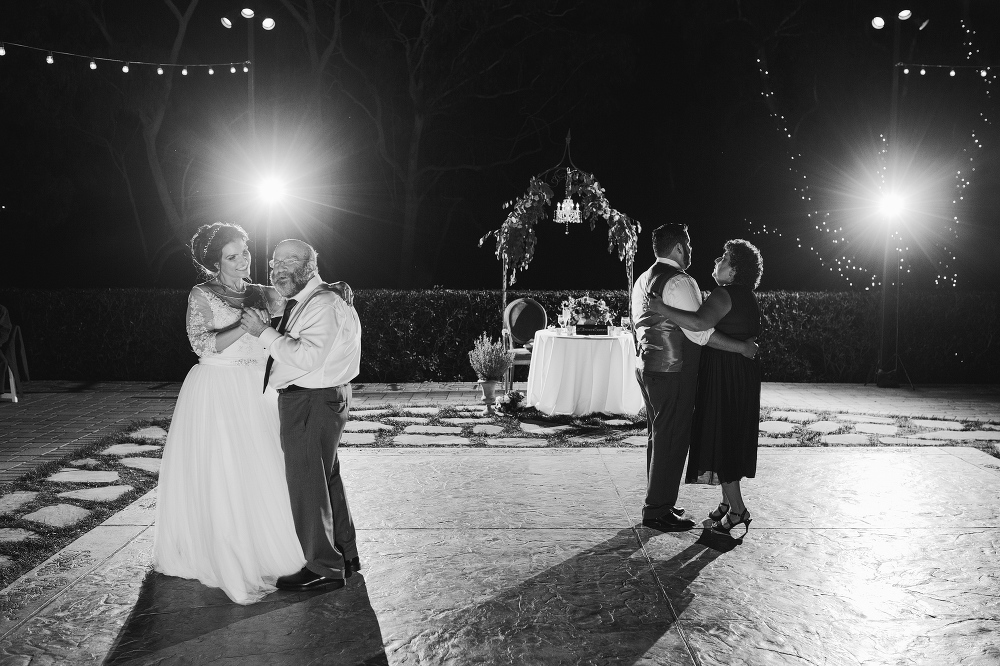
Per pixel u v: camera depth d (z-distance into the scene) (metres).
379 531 5.18
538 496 5.93
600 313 9.41
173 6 18.03
